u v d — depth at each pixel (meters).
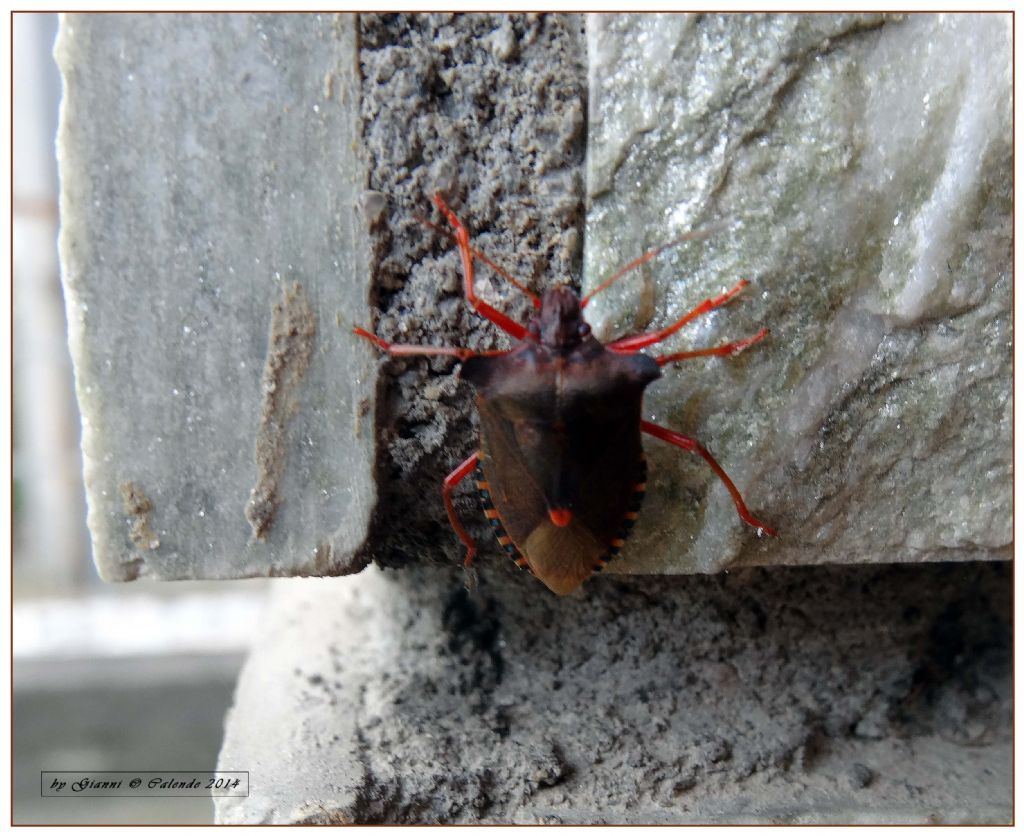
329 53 0.08
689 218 0.08
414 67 0.08
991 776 0.08
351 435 0.08
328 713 0.09
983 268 0.08
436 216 0.08
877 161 0.08
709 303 0.08
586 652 0.09
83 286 0.08
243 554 0.08
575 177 0.08
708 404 0.08
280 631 0.10
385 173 0.08
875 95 0.08
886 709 0.09
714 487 0.08
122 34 0.08
